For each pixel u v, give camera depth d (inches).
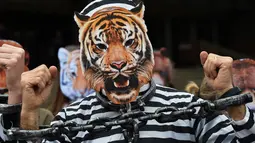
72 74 193.2
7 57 103.3
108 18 103.7
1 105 101.2
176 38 705.0
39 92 102.5
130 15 103.7
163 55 233.6
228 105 96.3
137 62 102.7
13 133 97.5
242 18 727.7
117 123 96.9
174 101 107.0
